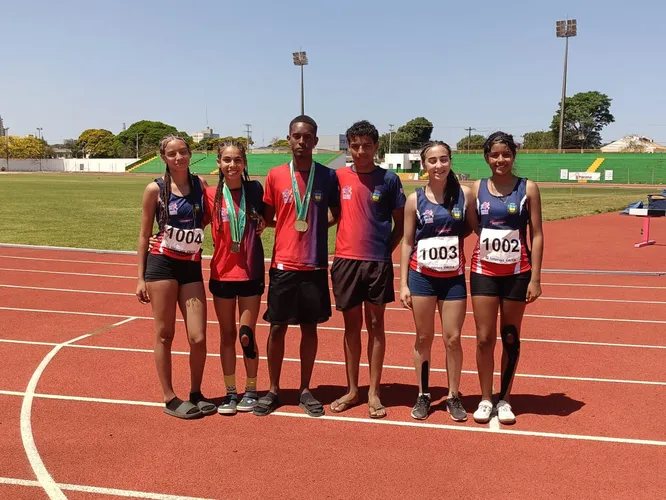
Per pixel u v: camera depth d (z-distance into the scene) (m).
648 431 4.07
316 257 4.26
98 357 5.64
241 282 4.31
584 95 87.56
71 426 4.11
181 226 4.18
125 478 3.42
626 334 6.52
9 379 5.01
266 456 3.70
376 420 4.28
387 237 4.27
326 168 4.32
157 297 4.21
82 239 14.48
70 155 118.25
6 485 3.33
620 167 61.53
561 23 52.41
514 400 4.65
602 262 11.73
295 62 54.28
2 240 14.17
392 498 3.23
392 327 6.88
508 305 4.18
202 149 84.50
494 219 4.10
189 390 4.84
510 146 4.01
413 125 106.75
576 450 3.80
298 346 6.09
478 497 3.25
